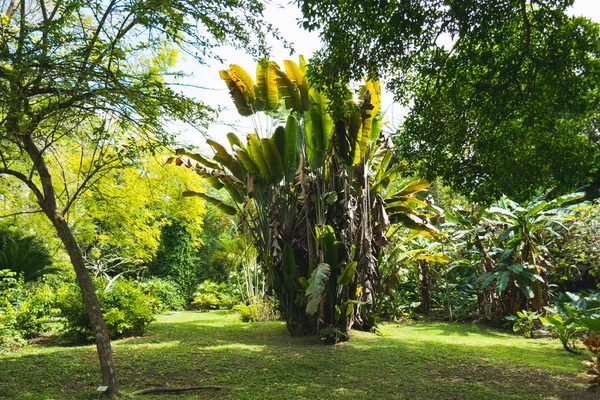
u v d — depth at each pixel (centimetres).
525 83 559
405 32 503
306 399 505
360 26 520
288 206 945
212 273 2195
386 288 1154
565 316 820
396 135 672
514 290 1102
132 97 473
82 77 463
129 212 1055
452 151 612
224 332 1030
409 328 1115
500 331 1070
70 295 920
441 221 1398
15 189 1005
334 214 895
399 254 1213
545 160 574
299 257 957
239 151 915
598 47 507
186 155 970
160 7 484
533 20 526
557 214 1059
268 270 962
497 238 1194
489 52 542
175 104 489
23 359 690
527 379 592
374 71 549
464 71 585
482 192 600
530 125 566
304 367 662
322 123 864
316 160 903
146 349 790
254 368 653
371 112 889
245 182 974
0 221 1149
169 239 1989
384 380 596
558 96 542
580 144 573
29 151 505
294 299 949
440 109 609
